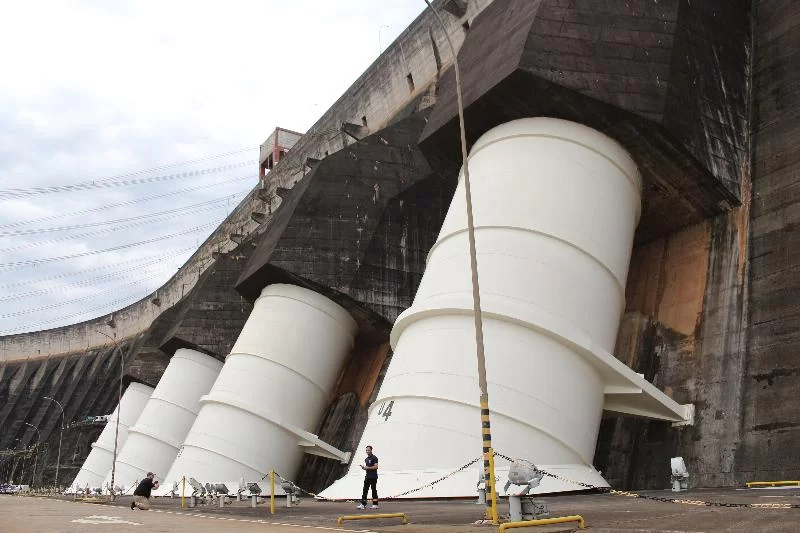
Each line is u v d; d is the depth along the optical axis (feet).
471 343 67.21
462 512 47.55
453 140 86.74
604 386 70.95
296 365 116.47
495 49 79.87
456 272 72.28
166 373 164.86
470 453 62.85
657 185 81.92
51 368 353.72
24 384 353.72
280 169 209.15
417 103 144.97
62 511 66.23
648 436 77.46
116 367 311.27
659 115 71.97
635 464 77.10
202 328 162.91
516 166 75.36
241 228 234.38
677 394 77.56
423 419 65.67
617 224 74.69
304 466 126.62
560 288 69.21
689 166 77.30
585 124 75.97
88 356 338.95
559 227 71.41
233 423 114.11
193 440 115.96
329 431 128.57
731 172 80.38
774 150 80.02
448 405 65.21
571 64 72.13
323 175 122.42
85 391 316.19
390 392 70.74
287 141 257.14
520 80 72.23
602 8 75.56
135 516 55.93
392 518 44.09
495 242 71.61
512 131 77.87
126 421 195.31
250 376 116.37
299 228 118.52
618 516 36.94
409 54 152.46
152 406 161.27
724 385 73.61
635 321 87.51
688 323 80.94
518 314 66.74
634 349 85.76
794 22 85.10
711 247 82.99
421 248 121.70
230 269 168.96
